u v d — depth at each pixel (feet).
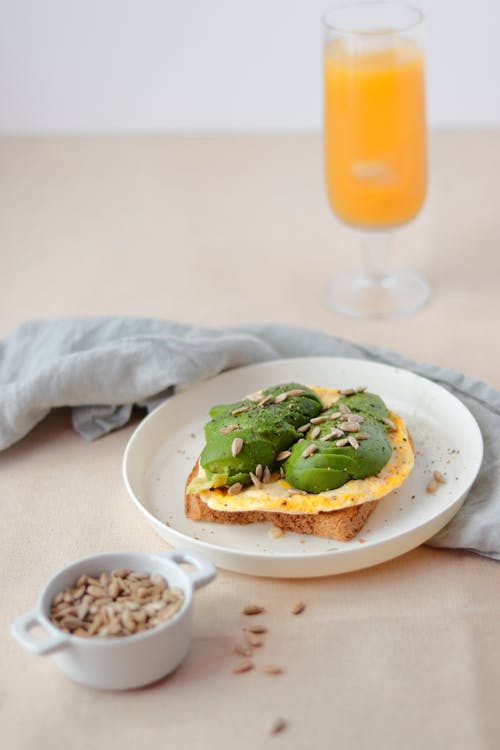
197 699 2.29
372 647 2.37
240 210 4.10
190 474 2.74
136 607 2.33
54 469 2.90
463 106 5.16
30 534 2.69
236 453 2.56
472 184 4.09
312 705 2.27
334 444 2.56
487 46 4.95
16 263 3.83
